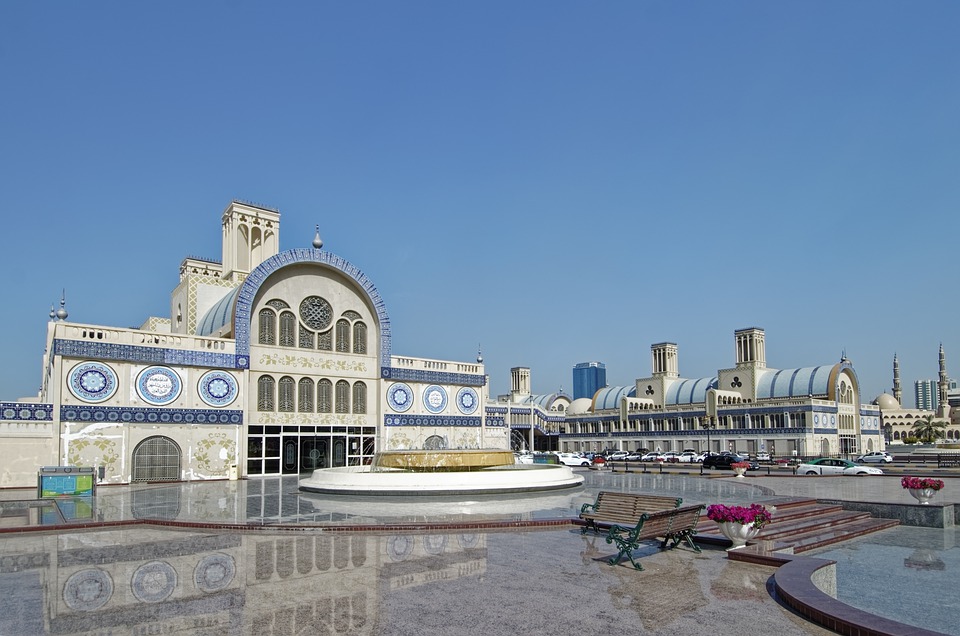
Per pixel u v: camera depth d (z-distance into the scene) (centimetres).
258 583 1456
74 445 4072
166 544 1952
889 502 2898
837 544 2177
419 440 5622
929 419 13012
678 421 9494
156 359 4397
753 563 1650
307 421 5069
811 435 8006
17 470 3894
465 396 5966
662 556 1741
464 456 3591
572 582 1461
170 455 4409
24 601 1320
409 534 2094
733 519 1755
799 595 1262
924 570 1791
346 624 1162
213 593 1373
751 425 8600
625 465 6194
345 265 5309
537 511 2539
